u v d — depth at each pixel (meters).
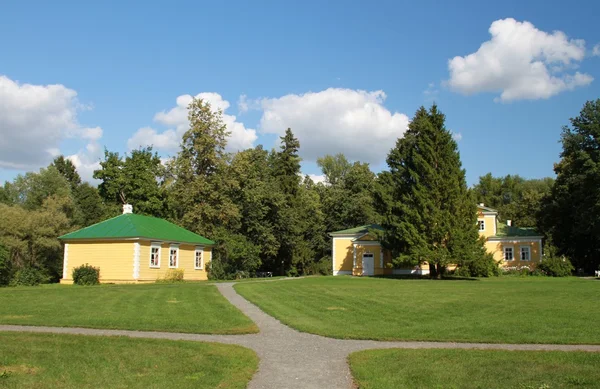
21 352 11.11
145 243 39.03
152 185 59.50
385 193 54.47
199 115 52.81
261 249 59.06
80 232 40.62
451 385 8.95
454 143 42.22
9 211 44.78
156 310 18.95
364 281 37.88
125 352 11.30
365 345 12.87
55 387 8.72
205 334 14.23
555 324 15.52
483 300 22.23
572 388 8.70
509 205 84.19
